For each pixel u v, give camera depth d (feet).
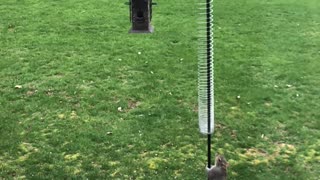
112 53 35.27
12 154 22.48
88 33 39.47
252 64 34.01
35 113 26.37
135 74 31.73
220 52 36.14
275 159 22.76
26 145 23.25
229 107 27.71
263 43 38.32
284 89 30.27
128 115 26.43
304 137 24.68
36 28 40.34
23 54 34.65
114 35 39.14
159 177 21.03
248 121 26.13
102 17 43.68
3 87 29.37
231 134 24.82
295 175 21.58
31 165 21.70
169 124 25.54
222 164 16.44
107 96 28.53
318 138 24.63
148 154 22.80
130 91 29.25
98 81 30.55
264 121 26.17
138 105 27.58
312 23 43.70
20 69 32.07
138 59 34.24
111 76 31.32
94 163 21.99
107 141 23.77
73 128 24.91
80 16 43.83
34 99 27.94
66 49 35.83
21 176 20.92
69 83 30.14
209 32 15.07
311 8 48.39
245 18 44.88
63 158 22.33
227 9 47.75
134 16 19.67
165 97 28.60
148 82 30.55
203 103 16.07
